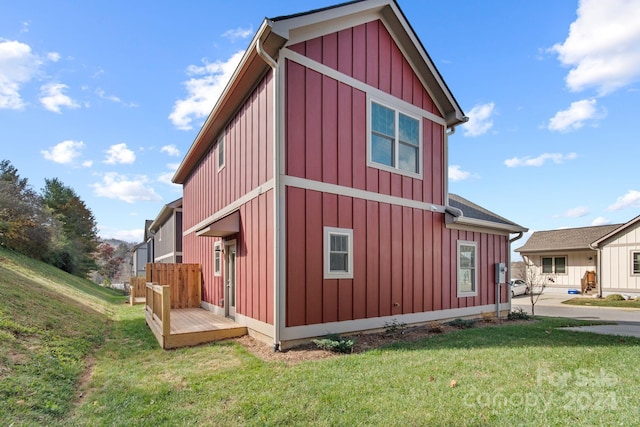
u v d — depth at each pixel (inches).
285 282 224.4
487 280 377.1
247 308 268.4
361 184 272.8
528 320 364.2
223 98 296.2
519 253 946.1
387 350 211.2
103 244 1657.2
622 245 704.4
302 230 235.1
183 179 564.1
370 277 270.7
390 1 291.4
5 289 254.4
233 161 321.1
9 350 159.0
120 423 117.6
